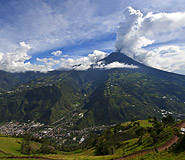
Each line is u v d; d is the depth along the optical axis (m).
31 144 154.38
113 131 171.12
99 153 106.25
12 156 86.75
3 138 153.38
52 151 142.00
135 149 73.69
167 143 65.69
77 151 156.25
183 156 41.75
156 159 47.22
